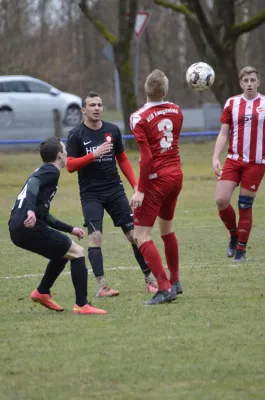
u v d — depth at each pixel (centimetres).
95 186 2088
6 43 8362
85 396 1214
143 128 1797
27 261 2612
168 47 10638
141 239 1855
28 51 9200
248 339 1504
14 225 1730
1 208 4041
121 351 1445
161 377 1294
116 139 2122
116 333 1577
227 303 1828
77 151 2105
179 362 1368
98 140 2100
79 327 1641
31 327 1658
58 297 2003
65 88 10844
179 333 1561
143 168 1783
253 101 2381
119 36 6506
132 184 2120
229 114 2411
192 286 2056
